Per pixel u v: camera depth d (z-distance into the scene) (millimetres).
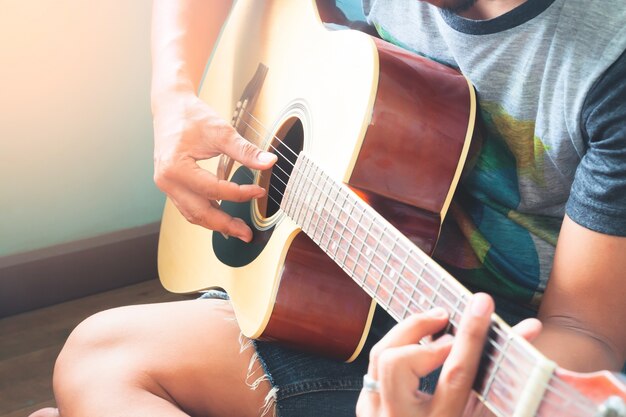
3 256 1898
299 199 1077
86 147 1939
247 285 1189
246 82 1370
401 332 760
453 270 1184
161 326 1204
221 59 1467
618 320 929
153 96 1340
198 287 1368
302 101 1196
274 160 1164
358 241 936
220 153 1225
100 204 2004
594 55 928
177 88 1317
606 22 919
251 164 1176
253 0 1434
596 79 924
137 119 1985
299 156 1091
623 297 921
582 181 936
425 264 811
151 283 2070
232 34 1457
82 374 1148
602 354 916
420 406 759
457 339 718
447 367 725
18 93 1816
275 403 1131
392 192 1062
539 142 1031
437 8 1096
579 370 904
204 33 1441
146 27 1924
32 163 1880
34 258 1899
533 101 1022
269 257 1145
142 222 2078
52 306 1945
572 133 975
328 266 1108
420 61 1105
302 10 1310
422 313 767
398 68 1072
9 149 1844
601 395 622
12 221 1896
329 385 1135
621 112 909
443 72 1093
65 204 1953
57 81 1854
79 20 1836
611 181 901
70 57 1853
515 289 1143
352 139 1054
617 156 904
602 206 908
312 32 1252
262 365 1157
